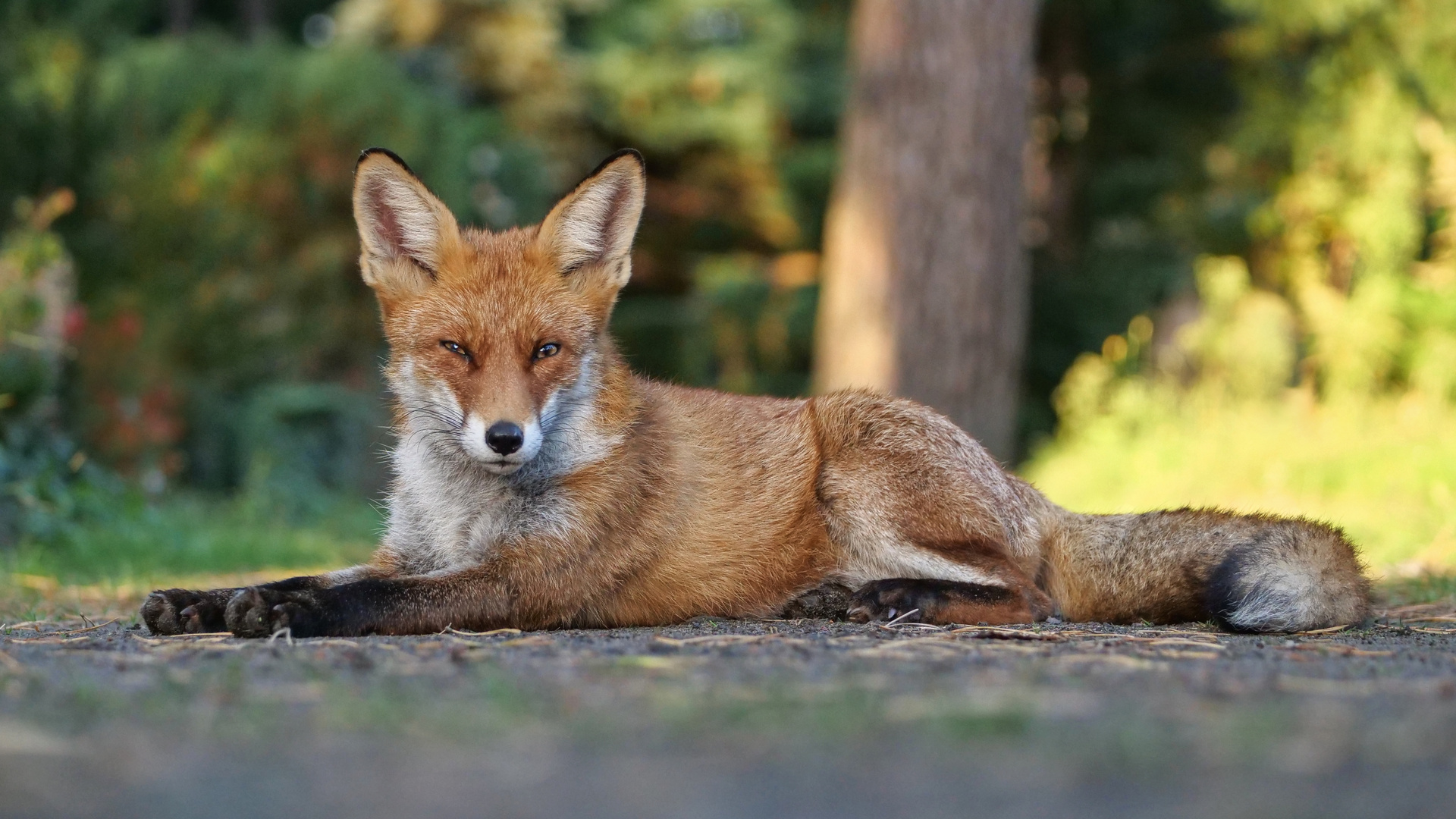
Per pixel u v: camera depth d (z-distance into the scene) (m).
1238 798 2.81
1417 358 18.59
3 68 17.14
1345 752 3.21
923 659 5.03
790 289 28.31
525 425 6.62
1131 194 24.58
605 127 33.62
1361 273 20.66
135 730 3.58
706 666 4.79
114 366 18.61
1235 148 22.31
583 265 7.38
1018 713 3.70
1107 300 23.55
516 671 4.62
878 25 18.58
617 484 6.99
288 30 37.41
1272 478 15.64
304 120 23.47
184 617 6.39
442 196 24.44
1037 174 25.09
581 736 3.47
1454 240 20.16
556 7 33.12
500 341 6.90
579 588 6.91
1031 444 23.05
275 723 3.66
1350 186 21.30
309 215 23.72
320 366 23.38
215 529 14.24
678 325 30.22
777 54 32.25
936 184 18.27
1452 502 13.63
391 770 3.11
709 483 7.34
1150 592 7.46
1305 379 19.52
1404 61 21.23
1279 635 6.68
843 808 2.76
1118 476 17.23
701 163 33.16
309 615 6.11
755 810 2.75
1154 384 20.42
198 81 23.11
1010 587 7.11
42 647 5.69
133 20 22.14
